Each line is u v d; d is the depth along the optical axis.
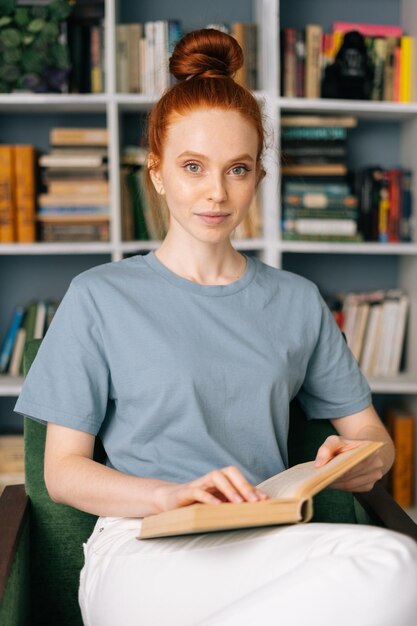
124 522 1.23
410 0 2.96
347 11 3.07
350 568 0.92
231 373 1.29
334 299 3.08
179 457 1.27
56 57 2.68
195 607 1.05
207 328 1.31
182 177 1.28
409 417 2.96
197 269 1.36
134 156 2.80
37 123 3.01
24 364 1.41
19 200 2.76
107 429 1.34
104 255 3.12
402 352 3.06
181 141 1.26
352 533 1.02
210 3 3.02
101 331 1.29
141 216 2.81
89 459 1.25
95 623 1.16
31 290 3.11
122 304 1.30
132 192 2.81
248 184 1.29
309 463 1.21
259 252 2.92
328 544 1.01
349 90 2.79
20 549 1.26
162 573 1.10
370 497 1.33
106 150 2.78
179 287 1.33
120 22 2.99
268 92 2.72
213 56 1.32
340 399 1.46
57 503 1.38
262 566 1.04
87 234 2.79
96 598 1.16
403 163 3.10
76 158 2.76
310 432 1.49
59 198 2.78
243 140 1.26
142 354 1.28
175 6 3.01
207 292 1.34
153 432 1.28
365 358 2.99
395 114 2.92
